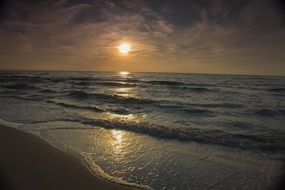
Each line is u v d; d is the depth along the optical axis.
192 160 5.04
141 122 8.49
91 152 5.47
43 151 5.47
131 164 4.79
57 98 15.50
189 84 32.41
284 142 6.23
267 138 6.61
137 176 4.27
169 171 4.48
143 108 11.82
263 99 16.83
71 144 6.05
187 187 3.89
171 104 13.34
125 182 4.03
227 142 6.24
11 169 4.45
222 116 10.22
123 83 31.73
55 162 4.82
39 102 13.61
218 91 22.89
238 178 4.22
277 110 11.88
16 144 5.99
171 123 8.49
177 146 5.94
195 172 4.45
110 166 4.68
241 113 11.07
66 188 3.76
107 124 8.20
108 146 5.92
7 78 41.50
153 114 10.27
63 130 7.48
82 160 4.96
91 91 20.62
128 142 6.26
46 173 4.30
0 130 7.38
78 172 4.36
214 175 4.34
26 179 4.05
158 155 5.31
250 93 21.20
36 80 37.41
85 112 10.55
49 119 9.07
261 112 11.33
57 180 4.03
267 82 40.91
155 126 7.85
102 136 6.81
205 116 10.09
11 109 11.24
